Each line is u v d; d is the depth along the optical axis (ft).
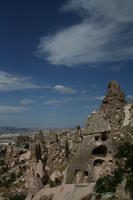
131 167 149.69
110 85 199.62
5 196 278.05
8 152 431.43
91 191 150.10
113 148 171.42
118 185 139.74
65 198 159.63
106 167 164.96
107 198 133.08
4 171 389.39
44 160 291.79
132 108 192.13
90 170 167.43
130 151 165.37
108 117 190.39
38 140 384.47
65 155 271.90
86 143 176.45
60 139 351.67
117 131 183.21
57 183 234.38
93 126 176.96
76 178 175.11
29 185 239.09
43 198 179.83
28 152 409.28
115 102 194.29
